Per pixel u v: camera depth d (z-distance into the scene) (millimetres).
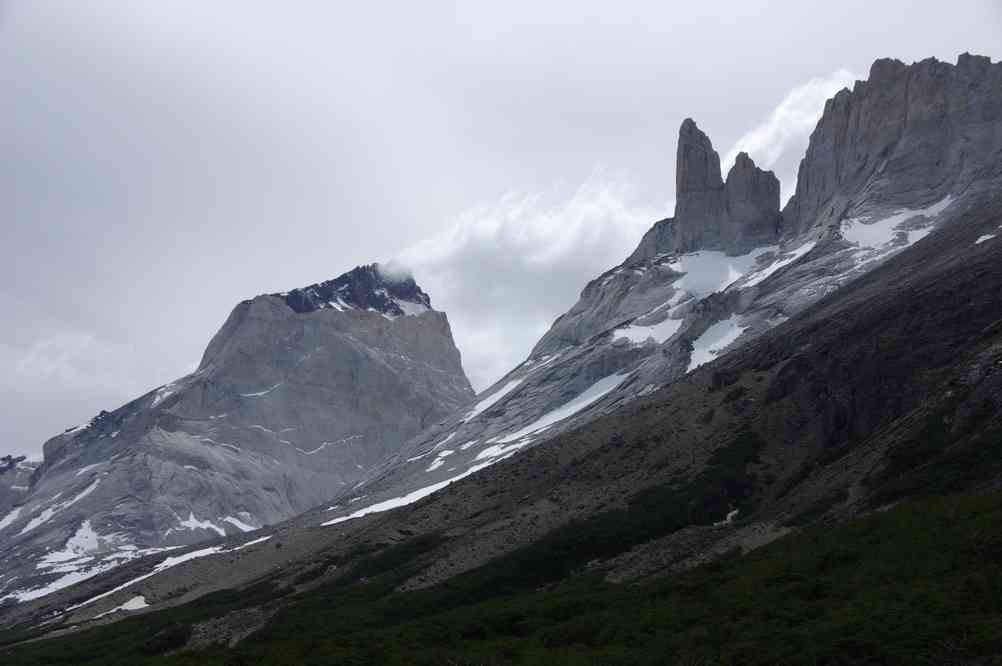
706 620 103000
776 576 108125
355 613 136125
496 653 105875
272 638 130625
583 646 104438
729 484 153875
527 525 161000
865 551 107250
